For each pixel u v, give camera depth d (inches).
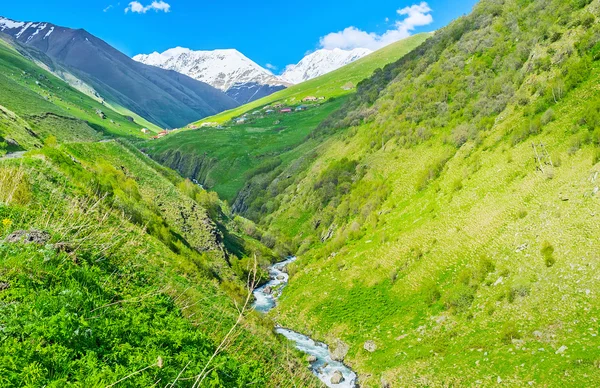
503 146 2763.3
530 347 1432.1
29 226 661.9
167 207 2940.5
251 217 5629.9
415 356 1732.3
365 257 2787.9
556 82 2721.5
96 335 407.8
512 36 4215.1
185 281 1125.7
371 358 1887.3
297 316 2519.7
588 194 1829.5
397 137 4318.4
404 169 3767.2
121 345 413.7
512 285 1736.0
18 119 2834.6
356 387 1729.8
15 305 395.5
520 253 1886.1
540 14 3983.8
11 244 527.2
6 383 291.1
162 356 420.8
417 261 2404.0
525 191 2215.8
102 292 547.8
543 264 1728.6
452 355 1622.8
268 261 3912.4
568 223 1803.6
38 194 906.7
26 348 333.4
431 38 6368.1
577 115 2367.1
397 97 5064.0
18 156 1635.1
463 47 4758.9
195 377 412.5
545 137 2436.0
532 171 2300.7
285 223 4842.5
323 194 4586.6
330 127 6998.0
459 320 1822.1
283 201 5339.6
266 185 6363.2
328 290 2647.6
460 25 5359.3
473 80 4097.0
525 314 1606.8
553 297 1581.0
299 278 3090.6
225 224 4217.5
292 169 6097.4
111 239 796.0
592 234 1663.4
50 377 319.3
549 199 2018.9
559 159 2174.0
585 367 1218.6
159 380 363.6
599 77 2474.2
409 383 1588.3
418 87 4771.2
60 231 652.1
